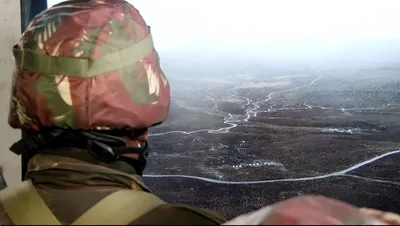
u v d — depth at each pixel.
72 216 0.58
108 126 0.61
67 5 0.66
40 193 0.62
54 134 0.61
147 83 0.64
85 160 0.62
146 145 0.70
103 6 0.65
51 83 0.59
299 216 0.43
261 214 0.46
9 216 0.61
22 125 0.64
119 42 0.62
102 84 0.59
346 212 0.46
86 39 0.60
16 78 0.63
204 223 0.58
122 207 0.58
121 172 0.64
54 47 0.60
